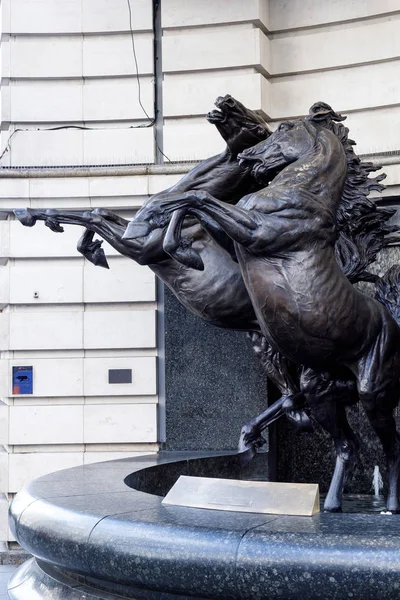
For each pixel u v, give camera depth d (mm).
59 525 6496
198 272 9438
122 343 13547
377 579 5082
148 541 5797
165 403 13078
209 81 13570
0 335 13688
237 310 9391
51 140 13906
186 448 12844
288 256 7195
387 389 7621
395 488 8141
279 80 13836
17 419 13570
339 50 13367
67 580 6852
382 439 8039
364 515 6035
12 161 13867
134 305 13672
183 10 13695
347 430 8102
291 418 9648
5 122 13914
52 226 9656
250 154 8102
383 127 13000
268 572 5320
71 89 13977
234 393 12750
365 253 9102
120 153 13805
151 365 13492
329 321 7188
